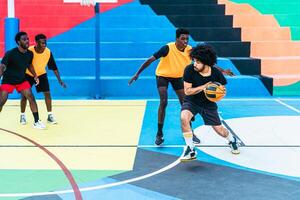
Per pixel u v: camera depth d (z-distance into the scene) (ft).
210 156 19.02
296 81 34.58
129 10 44.21
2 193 14.76
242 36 40.11
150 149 20.16
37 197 14.40
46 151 19.89
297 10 43.55
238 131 23.34
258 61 36.40
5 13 43.21
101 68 36.32
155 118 26.61
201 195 14.51
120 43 38.34
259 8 43.65
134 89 34.63
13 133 23.11
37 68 24.31
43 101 32.19
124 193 14.73
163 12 44.01
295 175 16.58
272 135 22.56
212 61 17.30
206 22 42.11
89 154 19.42
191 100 18.10
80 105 30.81
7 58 23.00
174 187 15.28
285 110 28.73
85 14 43.78
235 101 31.99
